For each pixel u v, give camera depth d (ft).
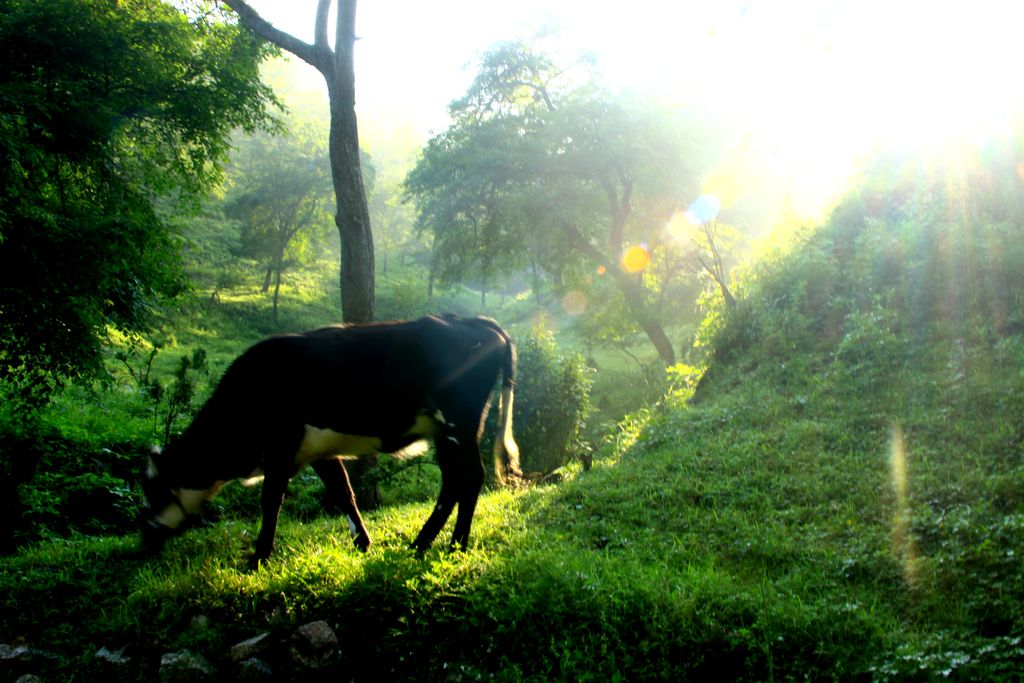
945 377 26.43
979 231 31.50
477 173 90.94
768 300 36.86
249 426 20.26
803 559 18.56
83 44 40.40
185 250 137.08
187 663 16.20
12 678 17.22
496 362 21.95
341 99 32.32
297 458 20.12
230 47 47.65
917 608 16.14
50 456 31.96
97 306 30.78
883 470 22.36
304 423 19.88
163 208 94.53
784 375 31.50
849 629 15.21
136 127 46.57
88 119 38.96
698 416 30.99
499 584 17.20
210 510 29.07
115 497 31.40
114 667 16.83
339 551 20.04
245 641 16.55
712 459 25.76
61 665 17.02
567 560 18.28
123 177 45.14
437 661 16.05
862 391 27.76
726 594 16.65
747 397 30.71
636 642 15.57
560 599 16.40
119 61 42.34
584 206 91.97
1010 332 27.61
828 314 34.09
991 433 22.41
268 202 163.12
